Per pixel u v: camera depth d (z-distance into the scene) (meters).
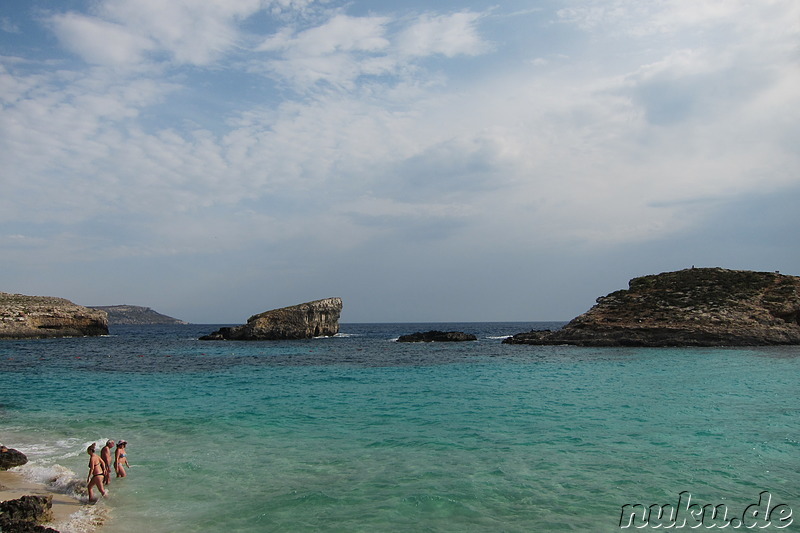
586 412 25.41
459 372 44.22
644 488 14.66
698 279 83.50
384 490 14.66
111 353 68.81
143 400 30.52
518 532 11.91
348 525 12.36
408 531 11.98
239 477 16.05
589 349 67.75
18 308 106.19
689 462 16.98
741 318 68.44
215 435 21.53
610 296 84.75
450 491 14.49
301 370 47.06
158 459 18.08
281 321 100.38
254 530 12.19
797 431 21.06
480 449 18.81
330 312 109.69
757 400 28.23
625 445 19.12
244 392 33.50
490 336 132.00
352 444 19.84
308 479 15.77
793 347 63.56
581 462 17.08
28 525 11.48
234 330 99.31
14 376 42.94
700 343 66.06
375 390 33.97
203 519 12.88
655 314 73.38
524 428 22.11
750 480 15.27
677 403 27.58
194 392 33.66
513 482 15.20
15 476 16.47
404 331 193.38
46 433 22.25
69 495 14.82
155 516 13.11
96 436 21.62
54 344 88.62
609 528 12.15
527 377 39.94
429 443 19.77
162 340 103.06
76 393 33.47
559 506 13.42
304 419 24.61
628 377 38.78
